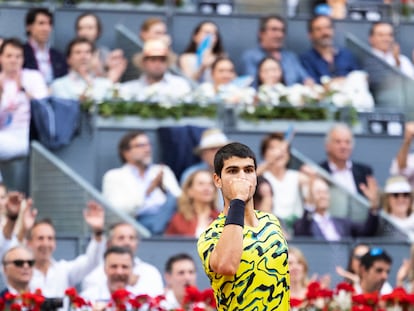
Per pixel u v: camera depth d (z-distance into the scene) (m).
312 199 30.98
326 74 37.44
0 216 27.83
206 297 23.53
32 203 30.66
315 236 30.48
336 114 34.59
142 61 34.53
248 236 15.06
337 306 23.52
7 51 32.38
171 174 31.47
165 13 38.16
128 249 26.39
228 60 35.19
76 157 32.09
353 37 39.53
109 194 30.73
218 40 37.09
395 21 40.69
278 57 37.06
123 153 31.11
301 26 38.91
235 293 14.96
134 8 38.66
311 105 34.31
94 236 27.95
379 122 34.94
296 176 31.30
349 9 40.97
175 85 34.03
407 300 23.47
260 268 14.98
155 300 23.66
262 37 37.19
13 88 32.03
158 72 34.12
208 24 36.91
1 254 27.58
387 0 42.25
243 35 38.41
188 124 33.06
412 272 28.45
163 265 28.50
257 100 34.03
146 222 30.34
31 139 31.84
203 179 29.59
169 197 30.31
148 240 28.55
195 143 32.38
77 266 27.61
